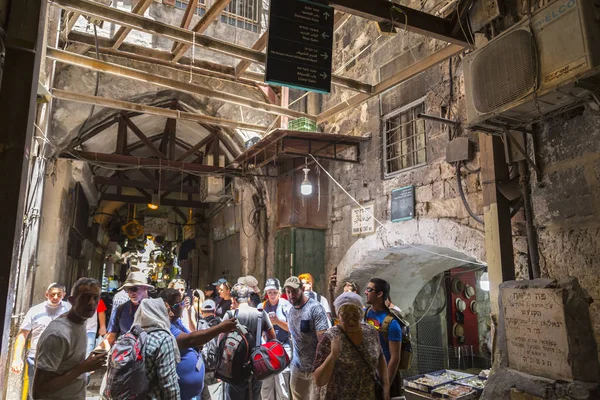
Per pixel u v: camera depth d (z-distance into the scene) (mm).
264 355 3326
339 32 7832
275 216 7922
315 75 3705
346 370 2463
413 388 3980
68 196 8133
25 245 4984
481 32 3420
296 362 3730
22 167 2121
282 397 4219
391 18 3395
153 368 2420
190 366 2947
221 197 9273
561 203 2826
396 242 5742
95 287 2461
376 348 2586
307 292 5133
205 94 5941
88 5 4133
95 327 4129
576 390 2240
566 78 2352
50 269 7020
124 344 2379
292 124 6996
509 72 2693
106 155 7055
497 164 3367
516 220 3660
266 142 6402
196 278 13711
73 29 6980
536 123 3035
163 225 16844
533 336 2564
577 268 2693
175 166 7379
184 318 4941
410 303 7570
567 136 2803
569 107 2686
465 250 4672
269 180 8055
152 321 2525
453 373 4371
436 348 8102
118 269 17203
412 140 5844
